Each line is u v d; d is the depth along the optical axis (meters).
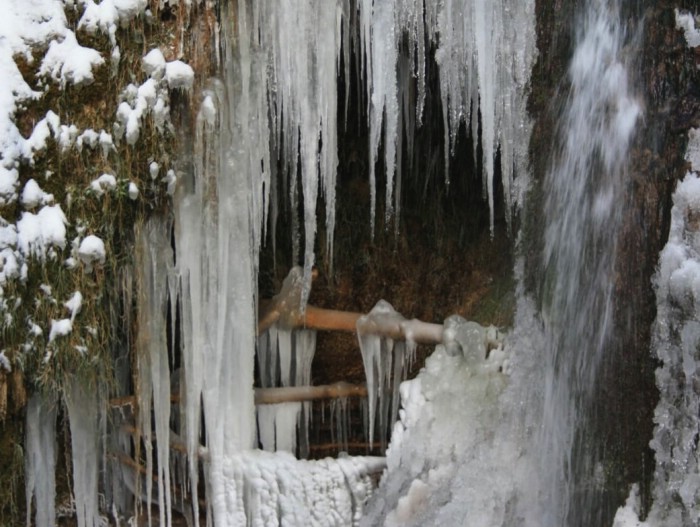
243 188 3.92
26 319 3.52
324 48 4.00
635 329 3.51
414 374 4.91
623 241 3.60
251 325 4.00
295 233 4.34
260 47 3.91
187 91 3.75
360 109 5.01
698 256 3.25
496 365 4.24
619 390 3.57
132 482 4.20
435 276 5.15
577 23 3.91
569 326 3.88
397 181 4.86
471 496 4.00
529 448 4.00
